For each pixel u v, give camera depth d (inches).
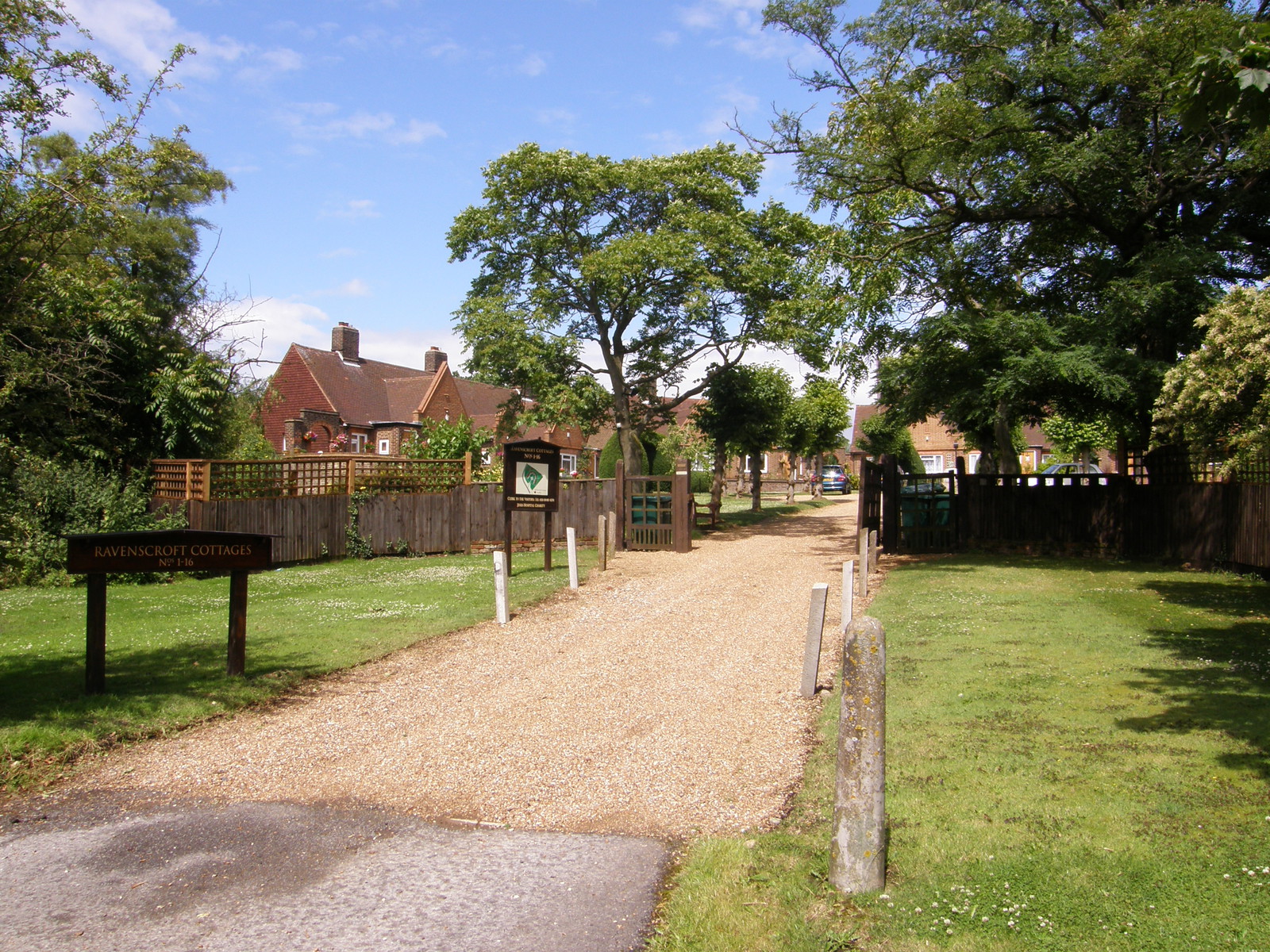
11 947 148.9
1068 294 763.4
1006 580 554.3
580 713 284.2
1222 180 644.1
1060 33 685.9
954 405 685.9
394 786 225.3
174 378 696.4
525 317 951.6
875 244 779.4
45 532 585.9
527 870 177.3
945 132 650.8
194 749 253.0
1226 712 249.9
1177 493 631.8
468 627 417.1
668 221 991.0
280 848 188.7
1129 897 150.8
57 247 384.2
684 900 160.7
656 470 1819.6
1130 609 433.7
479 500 802.2
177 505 649.0
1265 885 152.1
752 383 1091.9
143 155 413.4
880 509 757.9
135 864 181.3
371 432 1759.4
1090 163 606.2
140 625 419.2
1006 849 170.4
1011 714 256.7
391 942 150.3
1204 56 222.4
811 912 152.9
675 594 518.0
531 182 957.2
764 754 241.3
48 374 556.7
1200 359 399.9
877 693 160.1
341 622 422.6
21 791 221.5
